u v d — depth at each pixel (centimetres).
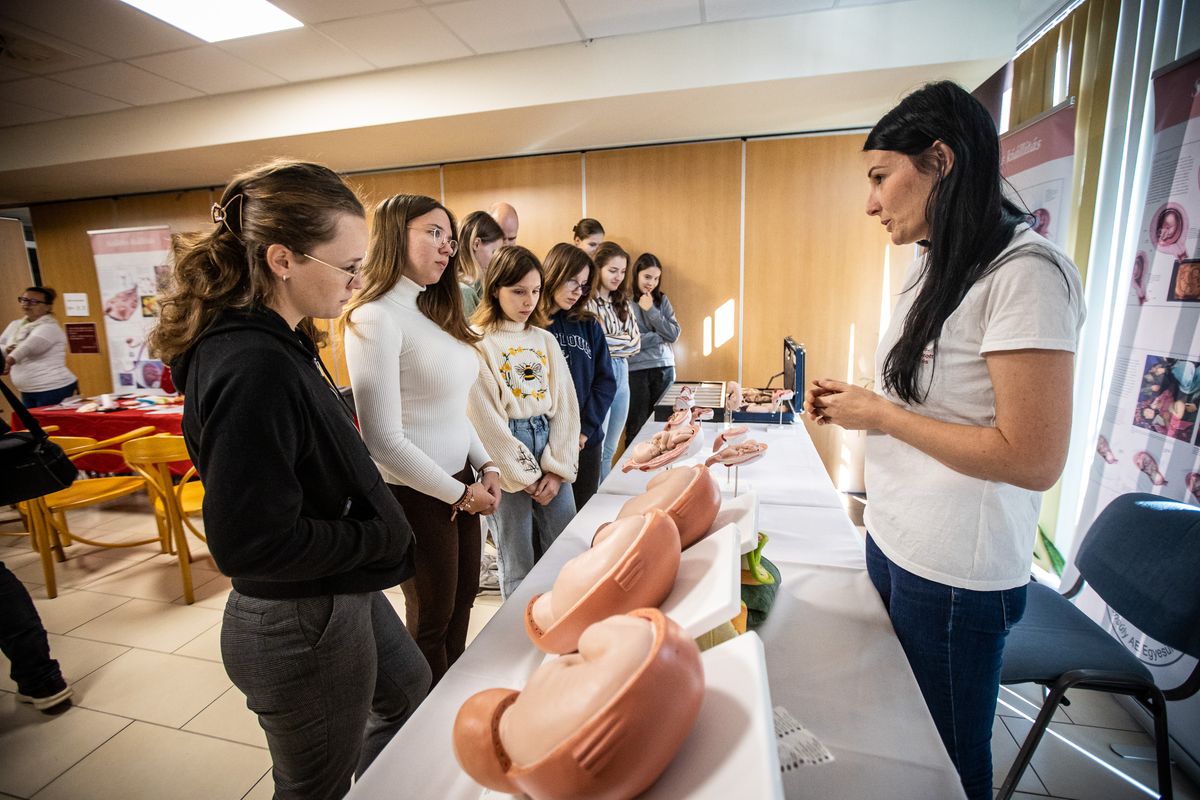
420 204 121
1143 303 166
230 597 81
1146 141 189
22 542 303
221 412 65
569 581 56
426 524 128
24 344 386
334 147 386
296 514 70
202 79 338
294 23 278
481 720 45
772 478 159
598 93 308
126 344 483
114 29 277
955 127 71
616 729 36
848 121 348
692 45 293
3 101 359
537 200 413
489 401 164
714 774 39
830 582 100
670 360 361
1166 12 181
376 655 91
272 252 73
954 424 74
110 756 153
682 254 394
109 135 389
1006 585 76
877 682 75
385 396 113
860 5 272
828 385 88
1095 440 213
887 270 368
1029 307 66
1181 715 143
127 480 280
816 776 60
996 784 138
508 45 306
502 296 167
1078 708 162
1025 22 260
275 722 81
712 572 56
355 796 58
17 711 171
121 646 203
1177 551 113
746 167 376
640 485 155
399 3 261
